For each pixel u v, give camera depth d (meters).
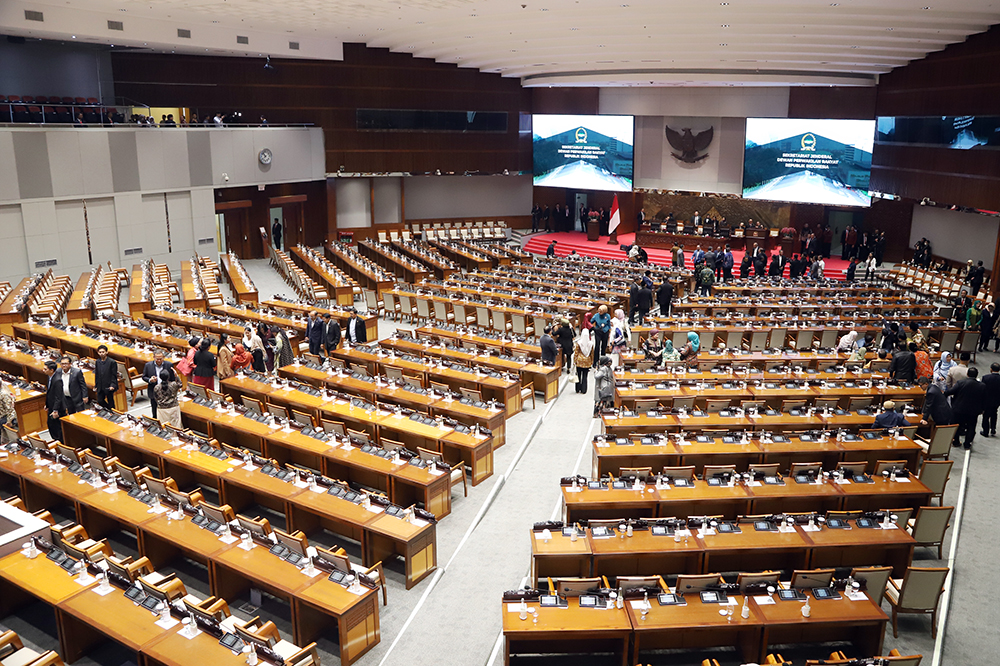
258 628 8.35
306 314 22.25
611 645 8.92
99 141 28.58
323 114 37.75
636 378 16.12
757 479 11.42
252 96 36.34
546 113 42.06
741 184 38.25
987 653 9.28
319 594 8.66
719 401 15.00
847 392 15.47
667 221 40.03
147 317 22.05
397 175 40.06
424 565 10.42
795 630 8.96
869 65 31.14
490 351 18.31
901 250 36.31
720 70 33.31
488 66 39.09
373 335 22.72
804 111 35.72
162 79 34.56
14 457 12.02
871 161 33.78
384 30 32.28
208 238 33.16
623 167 39.66
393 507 10.59
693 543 9.64
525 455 14.73
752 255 32.47
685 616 8.34
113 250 29.77
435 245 39.34
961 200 26.48
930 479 12.13
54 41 31.69
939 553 11.14
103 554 9.57
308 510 10.65
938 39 26.02
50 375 16.06
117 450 12.95
